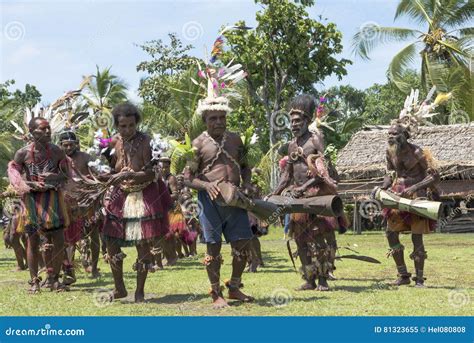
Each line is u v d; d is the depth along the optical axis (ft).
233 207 20.01
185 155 20.15
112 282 27.07
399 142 24.21
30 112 26.61
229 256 42.11
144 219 20.61
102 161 25.41
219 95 20.79
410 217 24.17
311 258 23.41
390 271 29.66
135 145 20.95
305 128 23.38
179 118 85.40
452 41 98.48
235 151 20.36
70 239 26.32
